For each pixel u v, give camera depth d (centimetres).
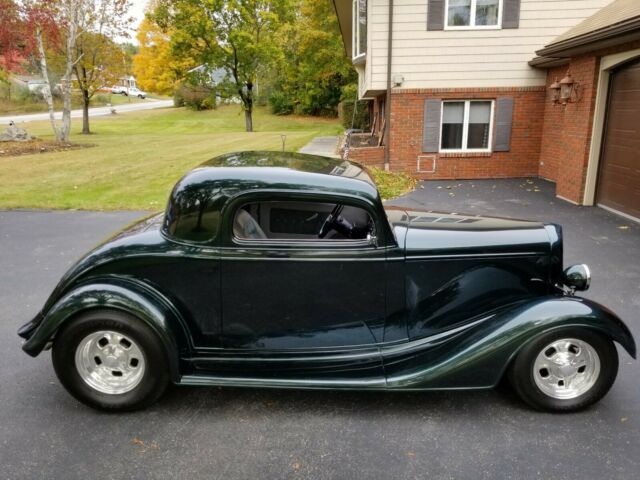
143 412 330
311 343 340
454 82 1255
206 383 324
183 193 319
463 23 1223
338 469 276
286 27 3566
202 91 3994
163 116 4338
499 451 291
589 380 322
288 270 322
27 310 495
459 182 1267
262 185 312
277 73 4194
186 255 319
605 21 934
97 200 1028
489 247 341
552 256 356
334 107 4122
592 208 942
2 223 848
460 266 339
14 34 1689
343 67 3784
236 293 326
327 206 338
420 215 409
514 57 1238
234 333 336
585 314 310
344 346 343
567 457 286
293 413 329
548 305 319
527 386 321
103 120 3988
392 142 1298
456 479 268
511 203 997
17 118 4091
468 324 350
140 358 319
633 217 845
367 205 314
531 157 1312
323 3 3572
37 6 1739
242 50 3088
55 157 1689
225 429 312
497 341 313
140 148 1955
